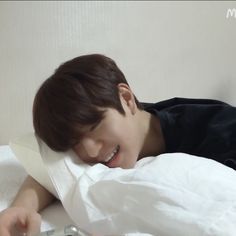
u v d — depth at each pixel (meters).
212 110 0.83
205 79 1.29
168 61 1.29
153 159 0.66
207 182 0.56
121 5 1.25
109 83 0.74
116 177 0.60
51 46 1.22
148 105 0.91
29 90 1.21
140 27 1.27
